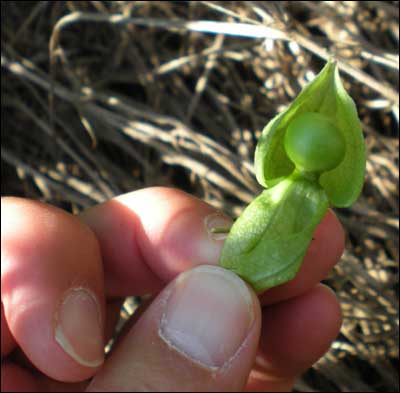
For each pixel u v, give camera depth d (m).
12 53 0.25
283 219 0.14
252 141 0.25
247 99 0.25
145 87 0.26
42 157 0.26
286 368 0.18
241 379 0.14
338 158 0.13
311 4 0.21
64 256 0.16
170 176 0.25
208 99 0.26
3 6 0.26
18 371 0.18
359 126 0.14
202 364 0.14
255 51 0.24
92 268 0.16
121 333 0.18
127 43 0.25
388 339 0.21
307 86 0.13
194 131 0.24
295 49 0.19
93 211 0.18
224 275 0.14
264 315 0.18
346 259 0.21
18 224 0.16
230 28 0.20
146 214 0.17
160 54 0.26
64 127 0.25
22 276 0.16
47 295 0.15
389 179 0.23
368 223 0.22
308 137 0.13
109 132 0.25
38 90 0.26
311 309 0.17
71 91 0.25
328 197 0.14
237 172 0.23
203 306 0.14
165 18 0.25
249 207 0.14
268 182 0.14
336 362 0.21
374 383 0.22
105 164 0.25
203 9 0.25
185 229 0.17
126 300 0.22
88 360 0.15
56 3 0.25
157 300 0.15
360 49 0.20
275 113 0.24
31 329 0.15
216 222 0.17
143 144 0.25
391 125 0.24
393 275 0.22
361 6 0.24
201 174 0.23
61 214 0.17
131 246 0.18
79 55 0.27
